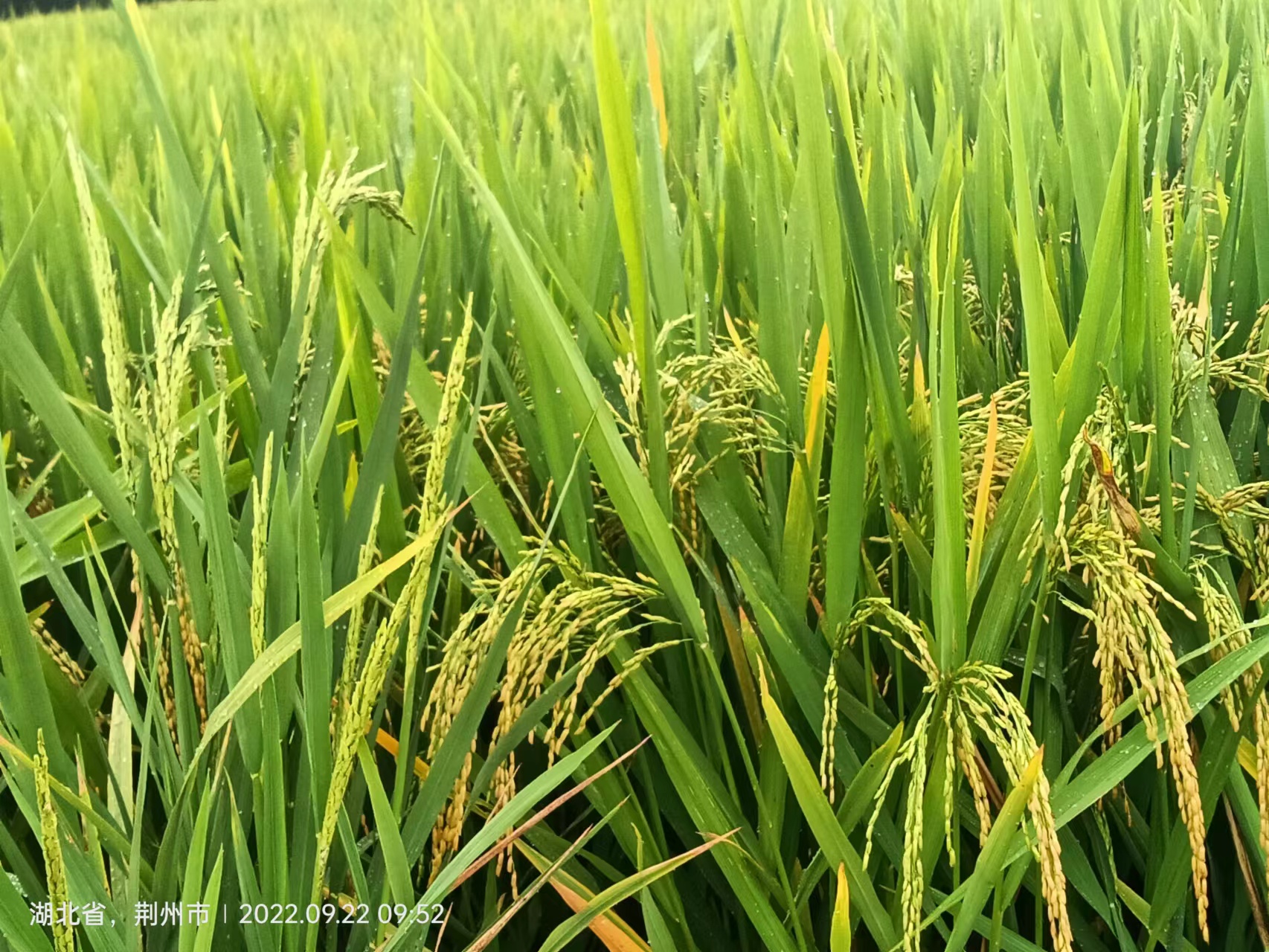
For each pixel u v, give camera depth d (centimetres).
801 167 83
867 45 230
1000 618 70
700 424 79
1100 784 69
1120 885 76
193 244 78
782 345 80
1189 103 159
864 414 71
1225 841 83
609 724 78
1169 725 63
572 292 81
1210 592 70
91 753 75
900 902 74
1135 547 69
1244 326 94
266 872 64
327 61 325
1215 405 85
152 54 78
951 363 65
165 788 70
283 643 61
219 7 659
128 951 63
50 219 107
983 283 102
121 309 103
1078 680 85
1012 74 68
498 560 88
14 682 66
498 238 70
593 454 73
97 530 81
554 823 86
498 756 68
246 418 83
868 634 78
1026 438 73
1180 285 97
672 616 79
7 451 96
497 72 239
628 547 88
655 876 67
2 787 80
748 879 74
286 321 89
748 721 81
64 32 588
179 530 67
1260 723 68
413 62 288
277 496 66
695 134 185
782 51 184
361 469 69
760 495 87
